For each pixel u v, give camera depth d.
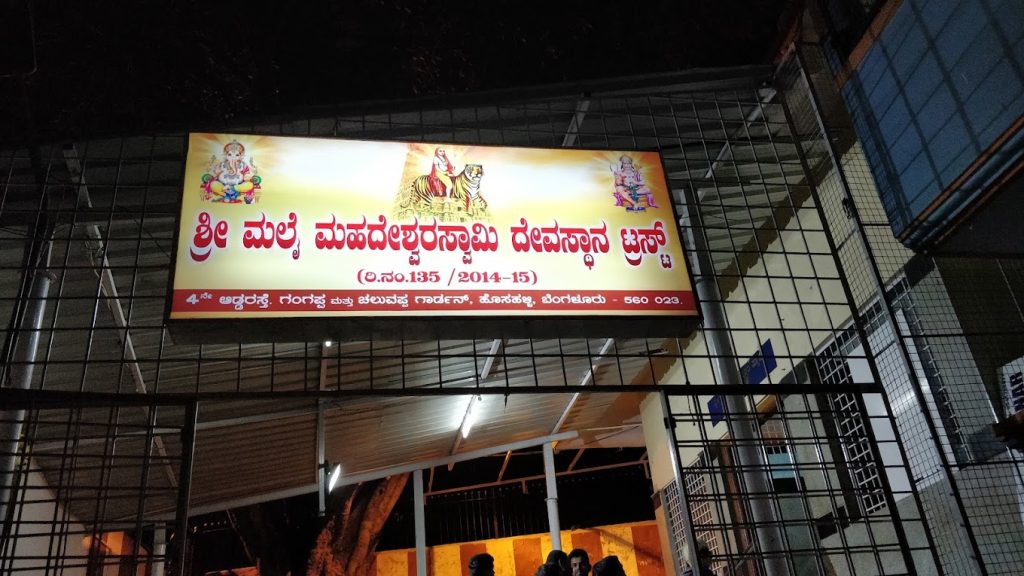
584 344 7.72
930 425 4.27
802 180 6.09
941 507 4.56
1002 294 4.53
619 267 4.53
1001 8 3.85
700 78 5.57
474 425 9.70
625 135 5.17
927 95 4.36
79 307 5.53
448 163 4.65
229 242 4.13
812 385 4.36
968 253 4.59
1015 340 4.39
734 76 5.62
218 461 7.86
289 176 4.39
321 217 4.30
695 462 8.28
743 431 5.09
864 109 4.95
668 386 4.21
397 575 13.07
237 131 4.47
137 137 4.76
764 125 5.76
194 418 3.69
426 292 4.21
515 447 10.95
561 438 11.04
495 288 4.31
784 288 6.50
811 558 6.14
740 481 4.70
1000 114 3.85
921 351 4.75
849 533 5.72
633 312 4.41
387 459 10.42
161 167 5.04
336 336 4.15
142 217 4.32
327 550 11.95
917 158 4.46
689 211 5.66
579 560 4.35
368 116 5.24
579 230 4.60
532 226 4.55
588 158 4.87
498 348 7.31
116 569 8.27
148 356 6.12
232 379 6.63
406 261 4.28
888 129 4.71
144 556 3.36
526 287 4.36
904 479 4.94
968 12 4.06
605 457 14.05
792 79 5.60
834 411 4.43
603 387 4.14
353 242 4.27
